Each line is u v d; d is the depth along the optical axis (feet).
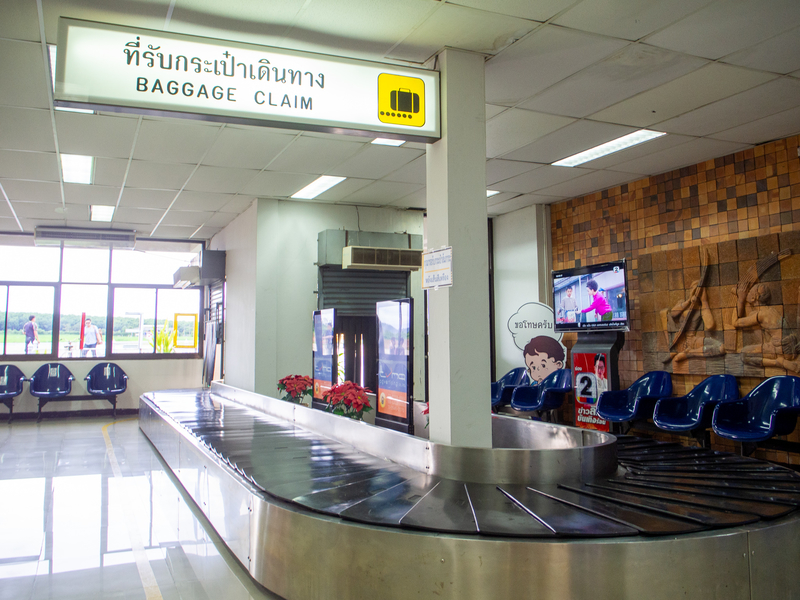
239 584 10.82
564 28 12.64
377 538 8.73
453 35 12.80
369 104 12.11
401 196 28.09
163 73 10.34
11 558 12.76
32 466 22.26
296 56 11.37
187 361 40.57
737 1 11.76
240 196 27.55
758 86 15.69
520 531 8.26
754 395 18.15
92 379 37.83
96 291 38.88
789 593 8.49
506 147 20.54
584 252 27.53
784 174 19.52
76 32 9.89
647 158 21.83
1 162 21.79
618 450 13.82
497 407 28.76
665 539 7.95
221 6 11.69
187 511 15.66
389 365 18.98
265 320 27.94
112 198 27.58
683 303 22.12
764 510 8.93
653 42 13.32
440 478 11.71
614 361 23.56
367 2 11.55
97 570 12.03
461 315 12.71
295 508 10.11
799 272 18.60
